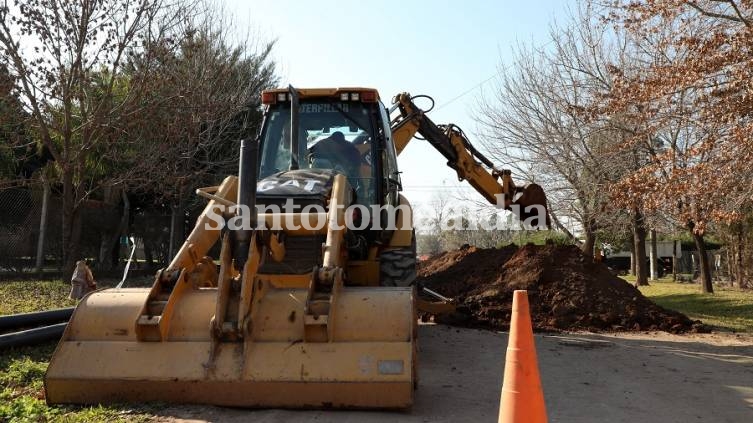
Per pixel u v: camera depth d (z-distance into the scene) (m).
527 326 4.64
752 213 19.56
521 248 15.45
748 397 6.90
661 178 11.97
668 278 35.34
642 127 15.94
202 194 6.57
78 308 5.99
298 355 5.55
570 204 20.55
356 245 7.56
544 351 9.60
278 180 7.10
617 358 9.16
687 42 11.77
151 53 16.11
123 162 18.98
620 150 16.30
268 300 5.91
